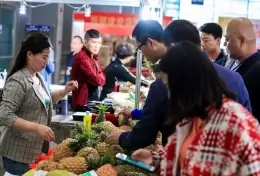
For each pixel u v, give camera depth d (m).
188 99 1.36
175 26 1.87
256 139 1.34
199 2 5.06
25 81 2.61
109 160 2.03
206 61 1.38
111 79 5.26
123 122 2.82
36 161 2.48
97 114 3.07
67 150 2.18
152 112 1.78
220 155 1.36
